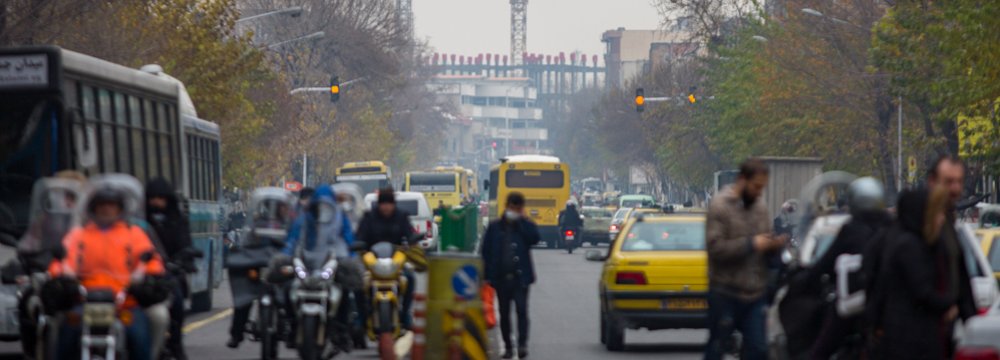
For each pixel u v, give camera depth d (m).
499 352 36.84
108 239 23.73
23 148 34.78
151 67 47.03
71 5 72.81
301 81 166.38
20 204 34.66
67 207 27.86
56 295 23.00
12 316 33.44
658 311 36.84
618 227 113.25
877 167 114.81
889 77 93.19
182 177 45.47
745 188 24.67
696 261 36.94
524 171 132.12
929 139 96.75
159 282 23.98
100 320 22.92
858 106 107.81
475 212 88.38
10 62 34.94
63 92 35.00
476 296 29.30
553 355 37.53
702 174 182.12
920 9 79.69
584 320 50.59
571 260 104.62
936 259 19.52
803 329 24.03
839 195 31.36
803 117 111.94
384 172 155.38
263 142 136.12
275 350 33.69
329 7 171.62
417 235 33.81
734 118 129.12
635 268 37.03
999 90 67.94
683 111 177.88
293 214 36.81
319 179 180.38
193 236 49.91
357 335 34.50
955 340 20.44
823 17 100.62
